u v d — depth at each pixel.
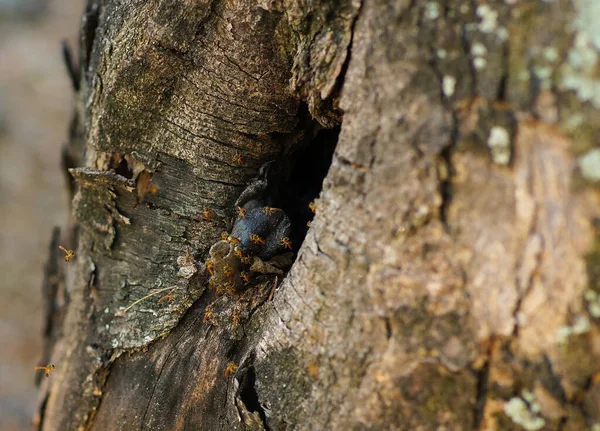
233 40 0.50
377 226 0.47
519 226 0.46
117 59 0.51
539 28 0.46
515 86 0.46
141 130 0.52
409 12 0.47
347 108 0.48
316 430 0.48
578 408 0.46
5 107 1.19
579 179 0.46
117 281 0.53
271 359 0.49
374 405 0.48
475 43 0.46
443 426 0.47
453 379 0.47
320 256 0.48
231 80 0.51
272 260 0.51
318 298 0.48
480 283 0.47
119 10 0.52
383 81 0.47
